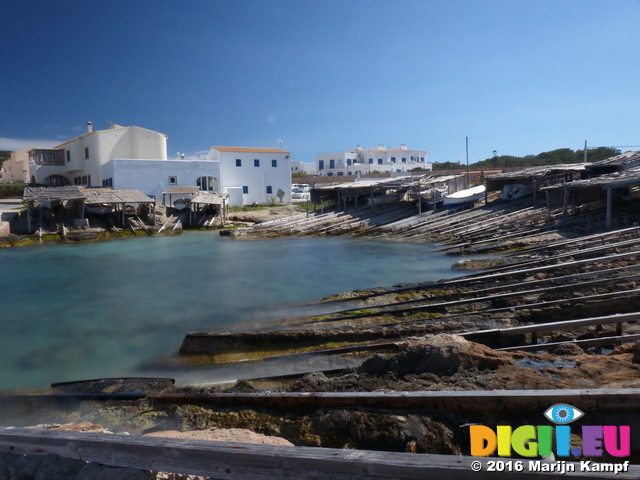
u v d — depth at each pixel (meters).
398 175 73.62
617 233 18.88
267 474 3.52
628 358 6.24
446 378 6.16
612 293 10.55
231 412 6.31
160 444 3.86
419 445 4.82
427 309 11.69
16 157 70.00
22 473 4.06
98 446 4.08
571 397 4.79
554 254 17.58
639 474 2.91
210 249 29.27
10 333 12.79
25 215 35.69
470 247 22.78
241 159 52.03
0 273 22.08
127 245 31.56
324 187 41.22
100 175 51.00
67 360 10.68
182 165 46.81
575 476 2.97
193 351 10.42
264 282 18.39
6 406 7.81
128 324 13.34
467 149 40.28
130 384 8.41
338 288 16.56
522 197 33.19
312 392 6.08
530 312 10.54
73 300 16.53
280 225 37.00
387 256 23.14
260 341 10.21
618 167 29.25
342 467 3.31
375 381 6.53
